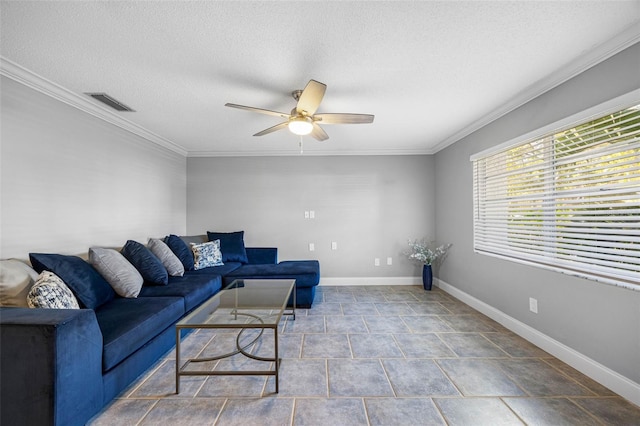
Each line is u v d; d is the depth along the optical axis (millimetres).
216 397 1708
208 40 1714
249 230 4633
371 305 3504
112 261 2385
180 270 3168
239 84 2277
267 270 3479
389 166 4617
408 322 2924
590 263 1950
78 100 2486
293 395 1725
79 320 1379
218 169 4641
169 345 2236
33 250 2141
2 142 1945
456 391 1757
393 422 1492
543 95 2316
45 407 1241
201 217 4629
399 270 4609
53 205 2305
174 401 1670
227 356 2137
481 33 1656
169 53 1852
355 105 2719
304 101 2084
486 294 3131
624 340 1690
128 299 2295
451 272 3992
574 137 2051
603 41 1727
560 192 2193
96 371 1478
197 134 3650
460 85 2303
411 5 1434
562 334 2123
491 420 1506
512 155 2721
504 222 2859
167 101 2611
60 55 1863
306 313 3211
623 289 1700
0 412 1258
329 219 4625
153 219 3723
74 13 1470
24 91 2080
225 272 3447
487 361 2119
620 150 1752
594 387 1786
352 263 4609
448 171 4074
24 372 1250
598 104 1840
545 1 1410
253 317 2109
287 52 1848
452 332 2664
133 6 1426
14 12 1452
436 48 1806
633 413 1551
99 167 2799
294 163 4641
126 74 2117
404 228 4605
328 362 2115
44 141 2229
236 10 1461
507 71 2084
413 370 1999
